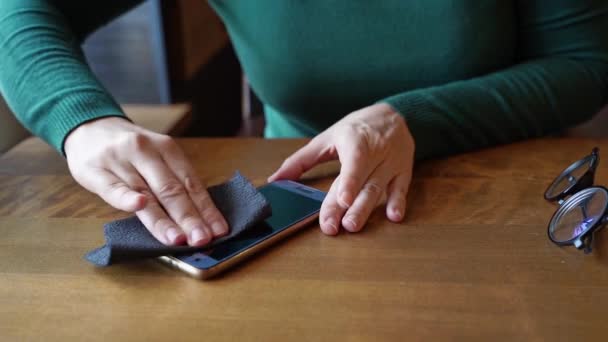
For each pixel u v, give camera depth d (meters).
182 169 0.60
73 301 0.46
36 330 0.43
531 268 0.50
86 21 0.86
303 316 0.44
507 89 0.79
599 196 0.52
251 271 0.50
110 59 1.70
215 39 1.75
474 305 0.45
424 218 0.59
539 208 0.60
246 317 0.44
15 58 0.71
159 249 0.49
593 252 0.52
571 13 0.85
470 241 0.54
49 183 0.68
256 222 0.55
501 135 0.78
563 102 0.82
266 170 0.72
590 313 0.44
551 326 0.43
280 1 0.86
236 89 2.02
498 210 0.60
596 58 0.86
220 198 0.59
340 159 0.65
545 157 0.74
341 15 0.86
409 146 0.70
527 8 0.88
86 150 0.63
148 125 1.08
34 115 0.68
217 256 0.50
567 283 0.48
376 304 0.45
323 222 0.56
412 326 0.43
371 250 0.53
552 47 0.88
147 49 1.75
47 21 0.75
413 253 0.52
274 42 0.88
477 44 0.86
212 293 0.47
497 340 0.41
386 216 0.59
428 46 0.87
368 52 0.88
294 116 0.97
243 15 0.89
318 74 0.90
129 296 0.47
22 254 0.53
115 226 0.54
